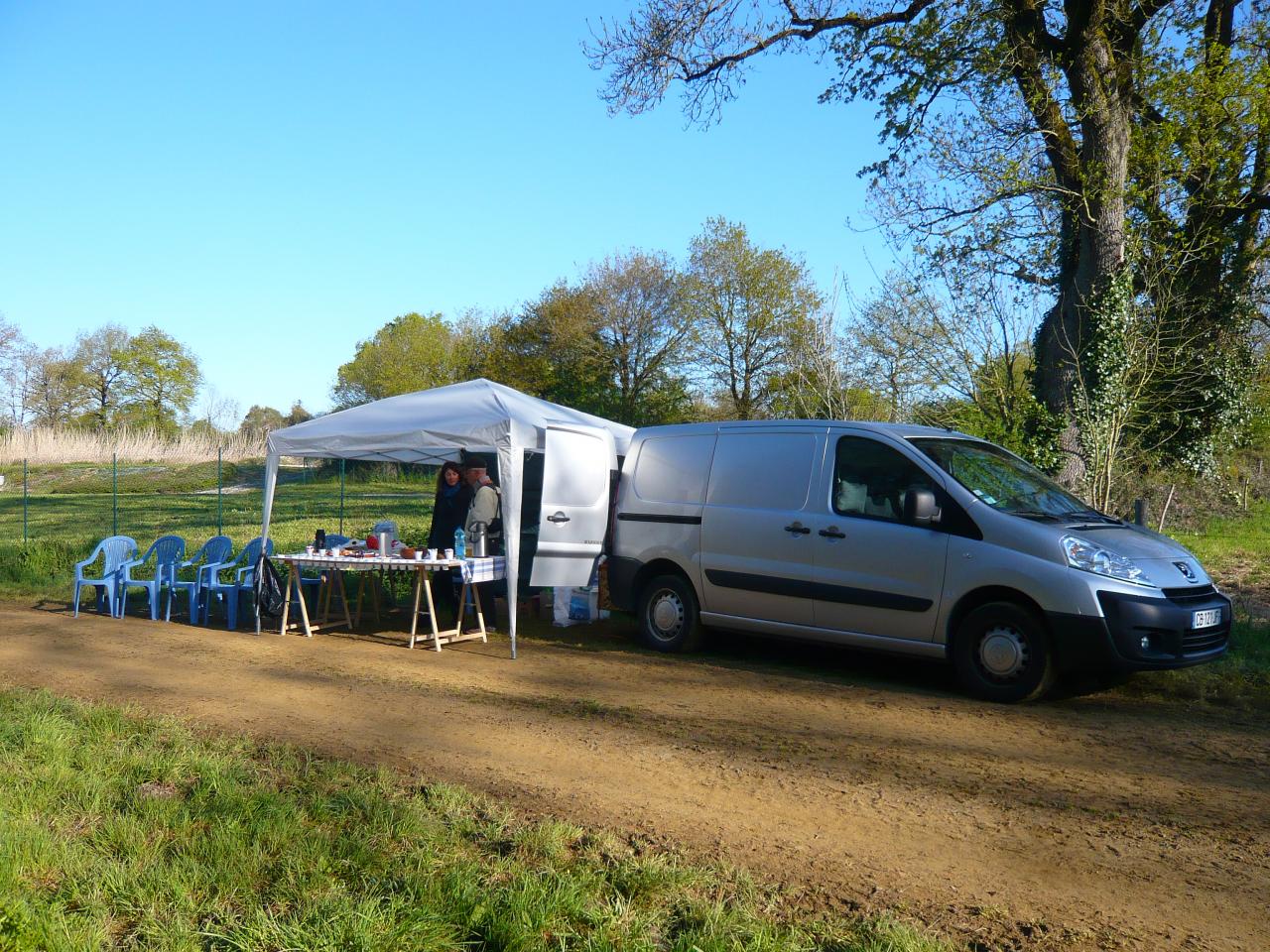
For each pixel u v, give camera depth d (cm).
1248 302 2080
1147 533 789
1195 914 383
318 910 364
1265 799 518
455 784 524
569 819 476
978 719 678
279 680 804
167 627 1109
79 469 4362
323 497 3350
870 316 1775
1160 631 689
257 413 9250
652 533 932
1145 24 1734
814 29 1759
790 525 833
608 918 362
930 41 1733
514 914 357
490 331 5619
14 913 353
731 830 466
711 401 4828
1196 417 2066
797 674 828
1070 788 533
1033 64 1619
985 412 1566
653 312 4919
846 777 548
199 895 386
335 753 586
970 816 489
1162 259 1744
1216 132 1805
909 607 764
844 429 834
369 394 7469
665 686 782
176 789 514
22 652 940
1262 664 830
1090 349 1521
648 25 1712
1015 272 1709
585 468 1020
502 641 1004
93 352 7612
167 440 4838
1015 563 716
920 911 382
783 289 4466
